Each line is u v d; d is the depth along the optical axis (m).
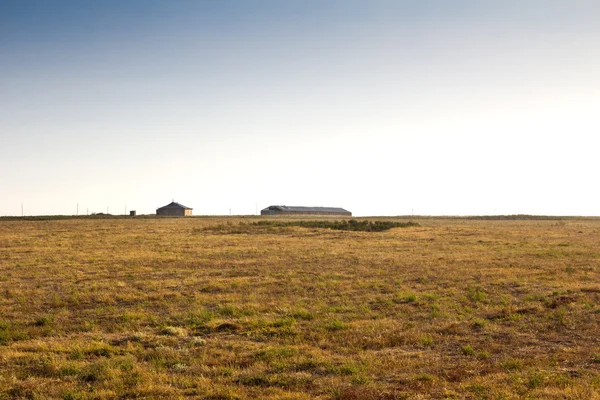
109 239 71.12
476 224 118.44
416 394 14.41
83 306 30.06
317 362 18.16
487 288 33.31
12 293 33.22
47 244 64.44
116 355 19.83
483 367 17.34
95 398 14.74
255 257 51.72
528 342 20.95
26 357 19.31
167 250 58.09
